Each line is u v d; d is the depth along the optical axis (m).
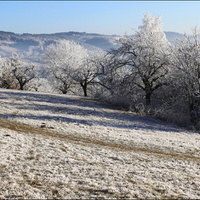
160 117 29.58
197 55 28.41
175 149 15.11
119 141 15.84
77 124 20.42
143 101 37.56
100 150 12.90
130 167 10.30
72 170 9.12
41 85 74.81
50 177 8.27
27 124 18.45
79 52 69.38
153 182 8.56
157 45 34.91
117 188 7.71
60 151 11.71
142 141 16.33
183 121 28.09
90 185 7.84
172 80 32.84
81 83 57.34
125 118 27.09
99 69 52.94
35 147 12.02
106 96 42.16
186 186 8.58
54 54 72.12
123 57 37.19
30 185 7.57
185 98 31.31
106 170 9.48
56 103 34.00
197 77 28.19
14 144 12.02
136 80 37.56
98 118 25.12
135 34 37.91
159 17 38.75
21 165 9.26
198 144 17.52
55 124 19.27
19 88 71.81
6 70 67.00
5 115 21.23
